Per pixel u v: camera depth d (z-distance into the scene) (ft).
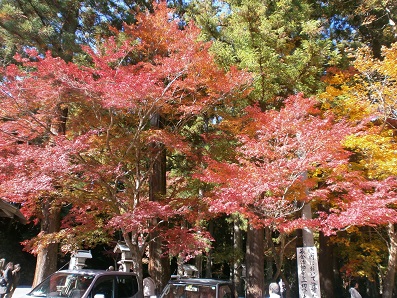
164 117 35.70
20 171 24.54
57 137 26.55
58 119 33.12
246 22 35.09
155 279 39.17
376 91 33.22
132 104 26.84
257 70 33.76
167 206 27.89
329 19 48.34
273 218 24.86
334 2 46.85
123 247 49.26
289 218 34.86
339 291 80.38
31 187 23.22
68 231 30.60
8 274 32.89
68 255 76.74
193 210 32.60
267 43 35.40
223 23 42.86
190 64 28.68
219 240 88.22
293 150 26.81
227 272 96.02
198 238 31.19
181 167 45.52
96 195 31.48
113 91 25.95
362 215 23.18
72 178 27.20
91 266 83.41
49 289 22.34
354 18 48.47
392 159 30.14
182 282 26.63
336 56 36.58
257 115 30.35
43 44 37.76
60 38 38.27
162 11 35.06
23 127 28.37
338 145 25.75
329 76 40.27
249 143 26.68
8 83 26.16
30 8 39.96
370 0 44.29
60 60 26.99
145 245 32.04
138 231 30.25
